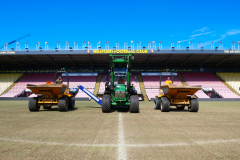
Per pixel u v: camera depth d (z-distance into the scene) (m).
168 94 10.38
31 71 41.59
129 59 9.20
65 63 40.94
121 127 5.18
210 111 10.74
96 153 2.96
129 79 9.74
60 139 3.84
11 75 41.25
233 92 35.38
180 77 40.47
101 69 41.59
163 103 9.77
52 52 33.59
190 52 33.69
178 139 3.87
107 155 2.88
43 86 9.40
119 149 3.17
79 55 35.34
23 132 4.52
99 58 37.50
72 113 8.94
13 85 37.84
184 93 9.96
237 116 8.09
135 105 8.92
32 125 5.49
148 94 34.19
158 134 4.32
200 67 41.94
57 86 9.44
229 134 4.36
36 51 33.53
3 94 34.38
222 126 5.43
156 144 3.49
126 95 9.34
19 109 11.49
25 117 7.37
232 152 3.04
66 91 10.71
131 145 3.42
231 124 5.80
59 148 3.23
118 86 9.20
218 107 15.08
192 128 5.09
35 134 4.30
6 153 2.98
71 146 3.35
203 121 6.43
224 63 41.84
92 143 3.54
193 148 3.25
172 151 3.08
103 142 3.61
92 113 8.95
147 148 3.24
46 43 33.94
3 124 5.67
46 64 41.41
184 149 3.19
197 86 9.54
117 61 9.24
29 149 3.18
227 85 37.97
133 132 4.53
